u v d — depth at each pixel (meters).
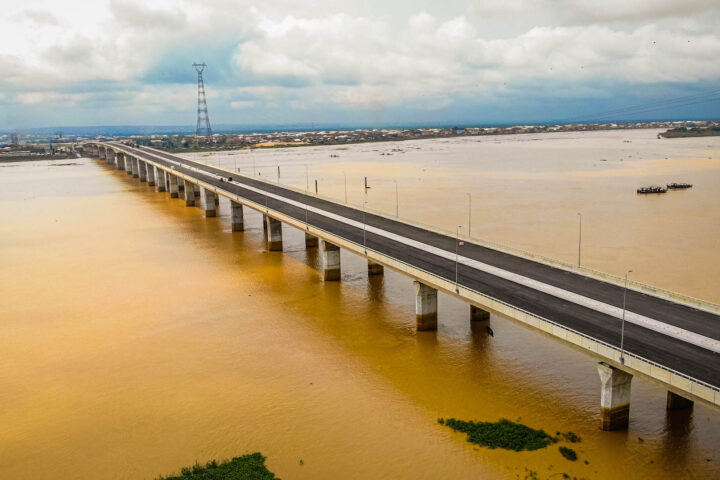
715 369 39.59
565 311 51.34
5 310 74.44
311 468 40.69
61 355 60.41
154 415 48.28
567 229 109.81
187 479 39.50
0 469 41.56
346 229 88.06
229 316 70.81
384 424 46.03
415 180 196.25
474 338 62.75
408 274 65.12
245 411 48.56
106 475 40.62
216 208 151.88
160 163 194.38
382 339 62.94
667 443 42.34
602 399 44.03
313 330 65.94
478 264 67.62
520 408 47.81
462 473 39.59
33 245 111.88
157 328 67.38
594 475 38.78
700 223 113.06
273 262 96.00
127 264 96.06
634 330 46.84
